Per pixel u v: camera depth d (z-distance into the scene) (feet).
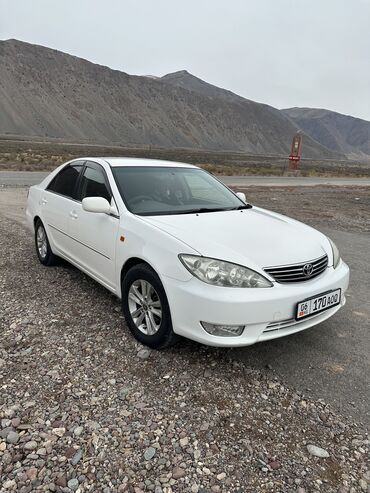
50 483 7.47
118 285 13.50
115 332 13.21
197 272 10.65
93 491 7.34
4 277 18.08
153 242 11.74
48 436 8.60
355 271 21.31
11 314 14.30
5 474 7.64
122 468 7.86
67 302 15.48
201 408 9.70
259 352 12.42
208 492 7.39
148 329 12.21
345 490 7.59
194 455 8.25
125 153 248.93
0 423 8.93
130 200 13.98
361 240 29.19
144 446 8.43
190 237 11.43
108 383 10.50
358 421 9.52
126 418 9.23
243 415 9.53
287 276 11.23
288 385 10.80
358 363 12.05
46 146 289.53
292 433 9.04
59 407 9.52
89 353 11.91
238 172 123.75
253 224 13.32
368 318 15.31
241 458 8.23
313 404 10.06
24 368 11.05
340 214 41.63
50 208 18.33
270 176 119.34
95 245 14.53
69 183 17.66
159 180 15.62
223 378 10.95
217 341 10.57
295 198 55.77
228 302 10.30
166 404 9.79
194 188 16.28
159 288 11.44
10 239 24.91
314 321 12.00
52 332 13.10
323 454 8.46
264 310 10.57
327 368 11.70
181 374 11.03
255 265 10.84
